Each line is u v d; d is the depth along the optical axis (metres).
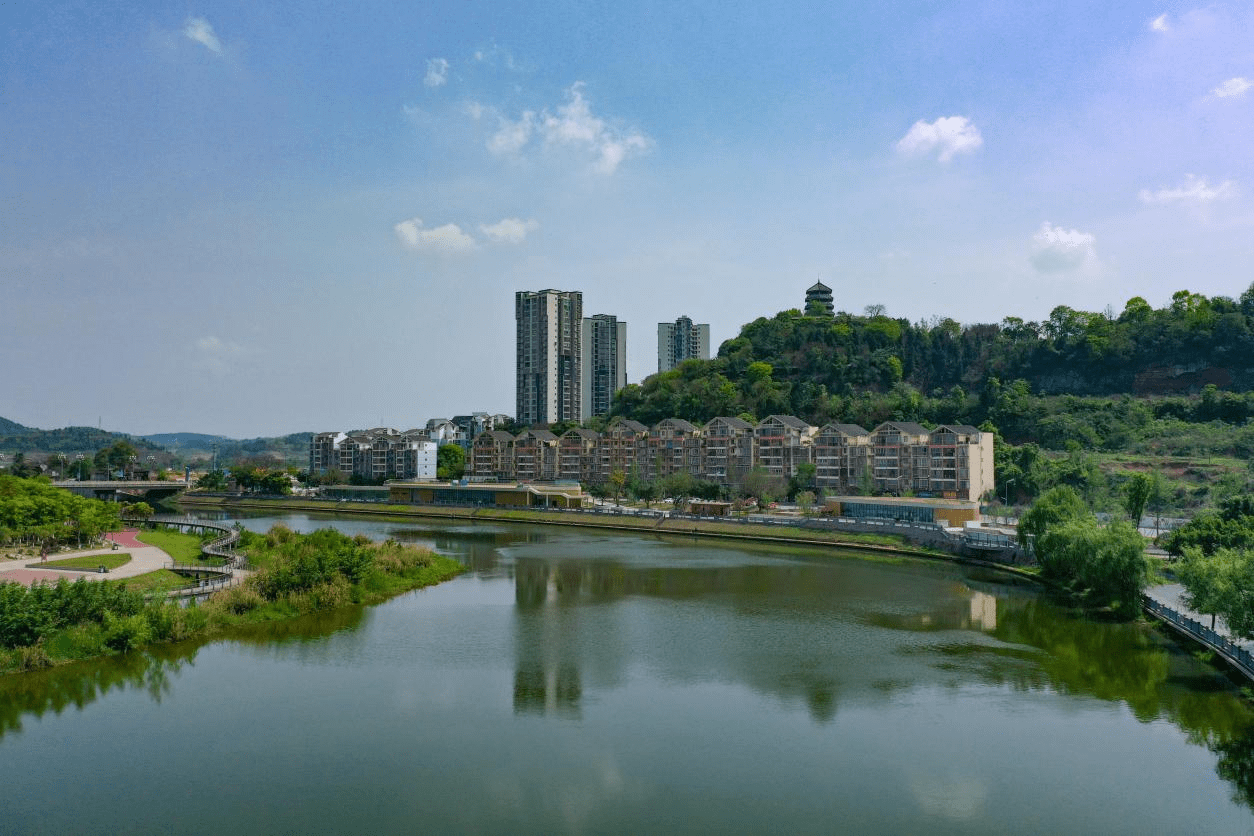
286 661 81.06
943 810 52.31
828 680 76.44
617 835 49.16
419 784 55.34
